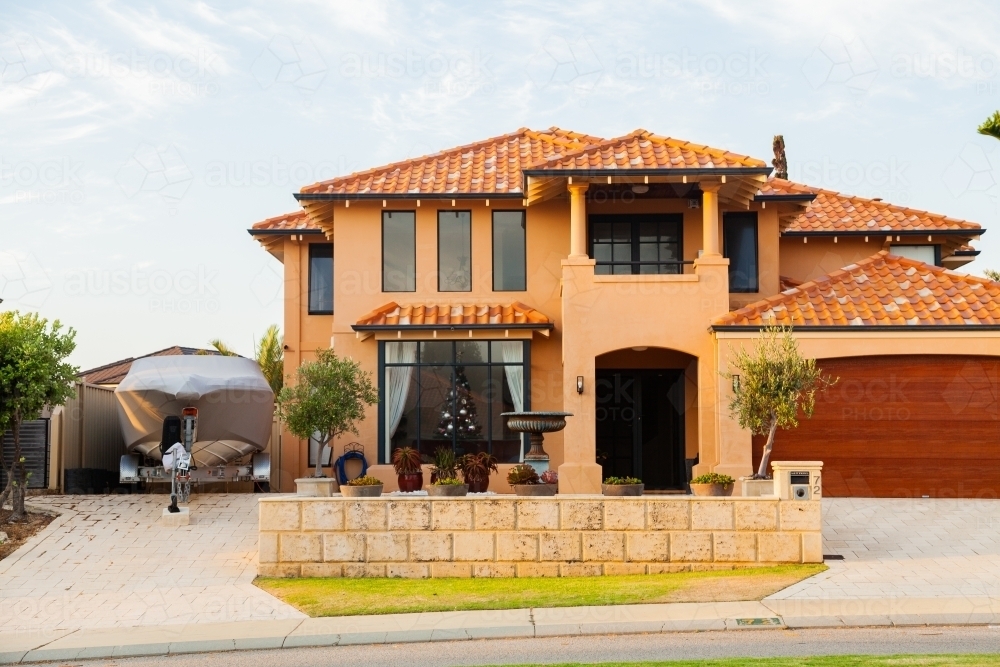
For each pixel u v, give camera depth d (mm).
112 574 17938
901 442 22078
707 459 23031
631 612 14641
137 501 23359
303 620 15000
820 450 22219
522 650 12875
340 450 25656
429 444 25156
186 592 16859
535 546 17719
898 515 20234
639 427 25859
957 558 17375
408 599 16078
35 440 25031
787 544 17453
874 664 10648
